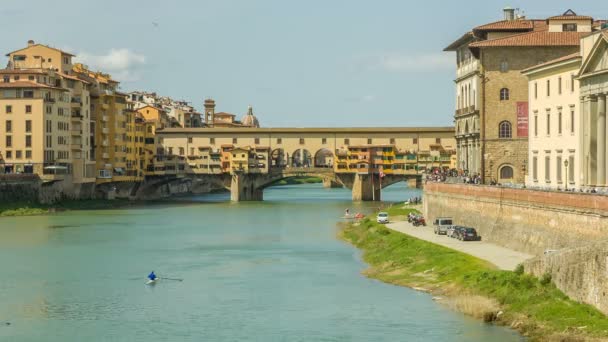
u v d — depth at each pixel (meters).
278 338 79.56
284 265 122.75
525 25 160.88
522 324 77.81
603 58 108.12
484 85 156.50
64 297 99.88
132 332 83.12
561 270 80.38
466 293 90.44
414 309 88.38
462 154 175.38
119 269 120.25
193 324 85.75
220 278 111.75
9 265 124.12
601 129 109.69
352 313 88.00
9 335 82.44
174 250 141.38
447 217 147.62
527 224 111.44
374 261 124.25
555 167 125.94
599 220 90.50
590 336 70.38
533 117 135.75
